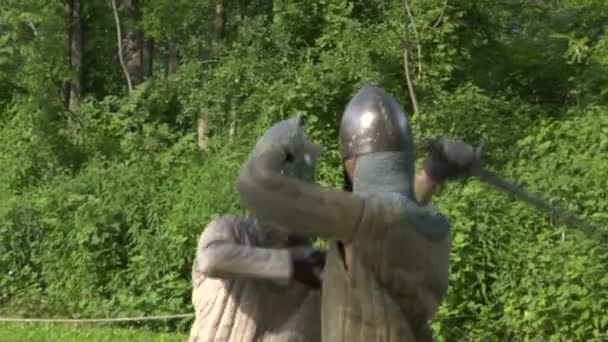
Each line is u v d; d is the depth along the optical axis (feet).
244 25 68.69
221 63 67.92
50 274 60.23
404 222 12.74
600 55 61.00
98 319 54.08
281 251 17.69
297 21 66.44
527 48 67.46
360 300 12.75
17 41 75.72
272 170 12.66
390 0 64.44
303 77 60.64
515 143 56.85
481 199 48.55
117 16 78.23
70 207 61.16
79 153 70.38
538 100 67.82
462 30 62.54
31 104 73.15
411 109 62.23
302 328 19.72
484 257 47.39
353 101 13.50
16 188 68.80
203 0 76.18
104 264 58.75
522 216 47.65
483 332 46.93
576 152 51.52
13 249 61.67
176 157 65.00
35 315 59.62
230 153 61.00
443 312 46.91
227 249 17.81
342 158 13.52
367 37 61.57
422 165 14.17
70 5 79.56
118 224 58.80
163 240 56.75
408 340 12.80
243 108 62.69
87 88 84.17
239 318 19.74
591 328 44.29
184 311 55.31
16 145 72.43
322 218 12.55
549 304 45.09
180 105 74.38
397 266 12.76
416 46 61.72
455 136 57.41
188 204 57.41
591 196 47.37
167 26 76.28
